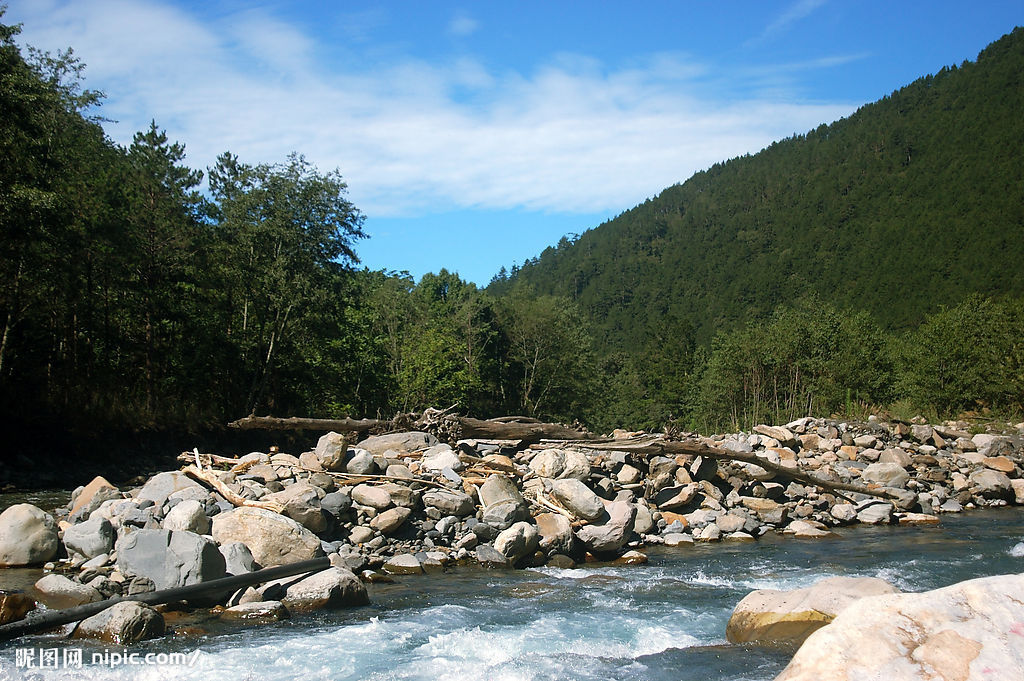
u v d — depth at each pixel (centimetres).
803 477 1738
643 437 1811
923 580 1095
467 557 1227
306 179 3719
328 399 4434
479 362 6025
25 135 2578
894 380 4525
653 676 686
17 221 2469
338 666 711
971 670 404
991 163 15775
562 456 1556
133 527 1091
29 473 2358
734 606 948
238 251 3631
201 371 3566
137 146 3797
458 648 769
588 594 1009
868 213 18075
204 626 833
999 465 2106
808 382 4897
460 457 1597
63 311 3106
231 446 3372
